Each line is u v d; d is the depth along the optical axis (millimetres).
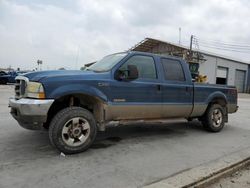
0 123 7227
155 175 3920
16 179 3635
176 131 7176
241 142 6184
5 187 3387
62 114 4660
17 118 4699
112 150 5133
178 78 6379
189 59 35344
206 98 6930
